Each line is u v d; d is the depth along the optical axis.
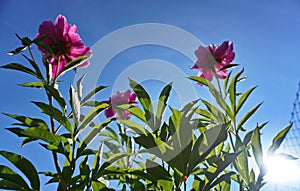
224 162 0.75
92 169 0.76
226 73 1.03
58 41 0.90
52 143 0.73
